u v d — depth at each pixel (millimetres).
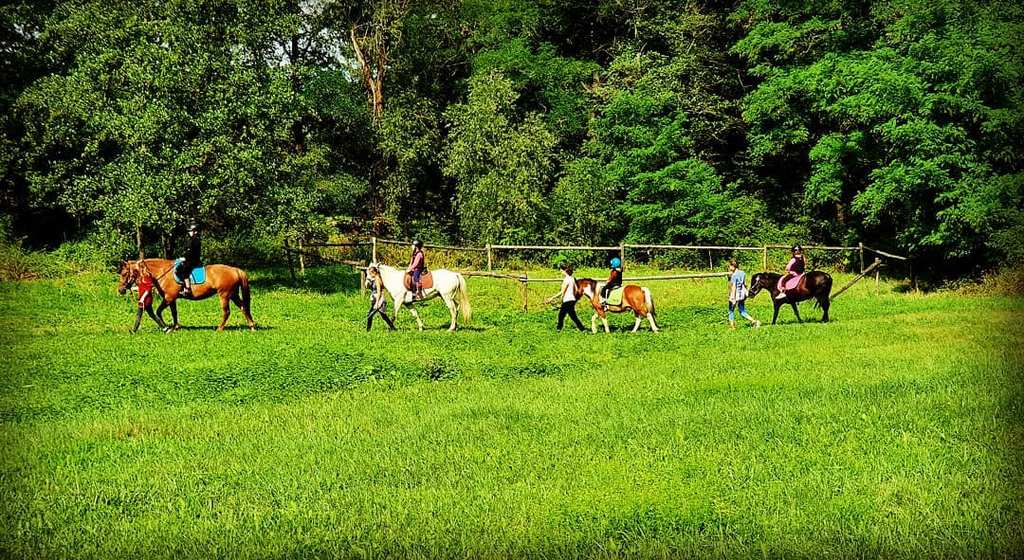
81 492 8859
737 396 12773
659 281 35594
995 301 28016
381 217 43906
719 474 8859
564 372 16828
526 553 7020
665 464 9242
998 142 32188
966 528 7223
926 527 7281
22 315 24688
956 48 31688
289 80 31891
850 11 40719
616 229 44688
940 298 30016
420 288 23109
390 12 43531
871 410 11336
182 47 29078
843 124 39938
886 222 41375
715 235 41562
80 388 14547
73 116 30312
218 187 29406
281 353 17688
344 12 43594
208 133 29375
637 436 10492
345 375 15836
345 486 8969
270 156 31203
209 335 20500
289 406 13484
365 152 45281
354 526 7734
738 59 49969
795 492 8227
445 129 47875
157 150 29125
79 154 34344
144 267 21625
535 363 17656
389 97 45844
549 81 47375
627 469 9109
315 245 35125
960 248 32688
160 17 30000
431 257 37938
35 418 12773
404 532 7551
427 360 17312
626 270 39156
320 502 8375
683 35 47406
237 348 18312
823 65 38750
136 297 28797
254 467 9742
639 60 45000
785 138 42875
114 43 29234
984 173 31812
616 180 42656
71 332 21750
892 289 35406
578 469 9219
